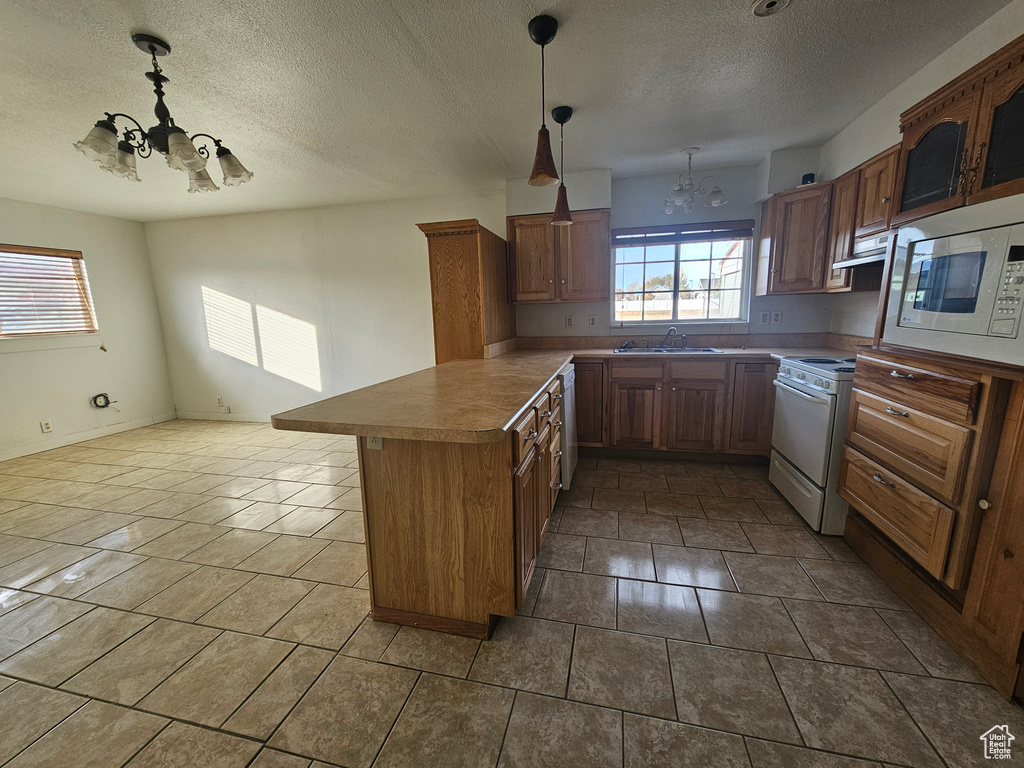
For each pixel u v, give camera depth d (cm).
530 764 112
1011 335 125
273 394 482
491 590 153
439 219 407
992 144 139
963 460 137
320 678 142
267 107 224
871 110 246
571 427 290
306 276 449
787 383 260
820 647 149
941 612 152
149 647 157
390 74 196
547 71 198
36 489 306
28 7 146
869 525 198
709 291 368
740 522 238
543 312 393
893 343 180
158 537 237
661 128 265
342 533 240
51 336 399
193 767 113
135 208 412
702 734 119
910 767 109
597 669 143
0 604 183
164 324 495
